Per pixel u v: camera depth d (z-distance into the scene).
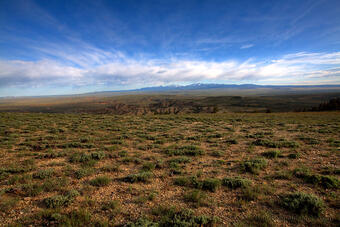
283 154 10.25
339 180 6.35
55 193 5.89
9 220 4.51
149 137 15.02
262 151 11.03
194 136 15.48
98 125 21.42
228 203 5.33
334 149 11.04
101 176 7.30
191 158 9.80
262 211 4.86
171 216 4.68
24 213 4.80
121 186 6.47
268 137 15.22
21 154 9.91
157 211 4.87
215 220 4.44
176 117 33.38
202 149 11.55
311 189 6.11
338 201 5.31
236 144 12.89
